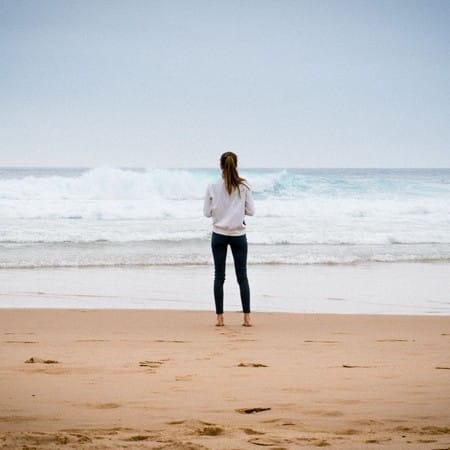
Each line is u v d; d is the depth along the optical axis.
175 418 3.88
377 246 21.61
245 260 9.24
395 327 9.16
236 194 9.09
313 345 7.45
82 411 4.05
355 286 14.14
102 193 36.09
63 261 17.64
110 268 16.83
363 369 5.77
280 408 4.18
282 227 25.33
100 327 8.99
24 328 8.88
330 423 3.75
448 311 11.35
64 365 5.90
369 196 41.50
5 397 4.49
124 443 3.15
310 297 12.70
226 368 5.79
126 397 4.51
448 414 4.02
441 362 6.22
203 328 8.95
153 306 11.62
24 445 3.08
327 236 22.97
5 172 120.31
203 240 22.19
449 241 22.91
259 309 11.35
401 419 3.87
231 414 4.00
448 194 42.44
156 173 36.53
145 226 25.47
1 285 13.96
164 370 5.66
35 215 28.09
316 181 43.09
